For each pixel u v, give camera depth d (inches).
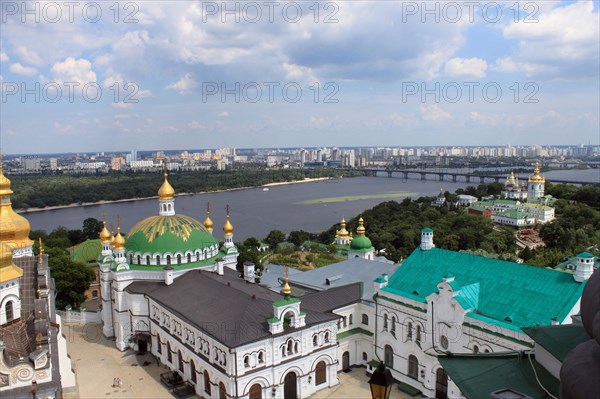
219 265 4015.8
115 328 4109.3
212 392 3019.2
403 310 3198.8
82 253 6033.5
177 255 4023.1
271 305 3228.3
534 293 2733.8
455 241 7691.9
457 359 1152.8
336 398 3122.5
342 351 3518.7
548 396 948.0
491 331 2637.8
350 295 3661.4
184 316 3280.0
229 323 3004.4
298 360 3070.9
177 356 3469.5
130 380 3427.7
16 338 2325.3
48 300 2716.5
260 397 2933.1
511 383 1016.2
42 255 3341.5
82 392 3240.7
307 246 7726.4
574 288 2618.1
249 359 2851.9
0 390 2042.3
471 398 989.8
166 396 3193.9
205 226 4820.4
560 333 1060.5
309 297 3526.1
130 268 4008.4
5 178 3476.9
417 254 3516.2
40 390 2063.2
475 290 2942.9
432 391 2992.1
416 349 3110.2
